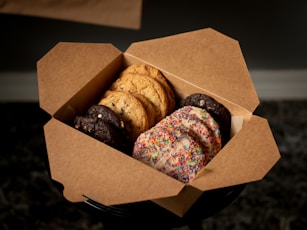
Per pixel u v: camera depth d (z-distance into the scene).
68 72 0.62
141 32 1.09
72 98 0.62
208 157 0.59
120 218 0.56
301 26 1.08
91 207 0.57
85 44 0.65
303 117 1.16
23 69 1.15
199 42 0.66
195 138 0.59
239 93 0.63
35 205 0.96
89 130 0.58
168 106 0.66
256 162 0.53
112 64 0.67
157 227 0.58
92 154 0.53
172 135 0.58
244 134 0.54
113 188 0.51
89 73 0.63
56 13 0.61
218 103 0.64
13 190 0.99
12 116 1.13
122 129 0.60
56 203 0.97
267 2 1.04
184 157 0.56
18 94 1.17
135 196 0.50
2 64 1.13
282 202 0.98
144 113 0.62
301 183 1.02
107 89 0.69
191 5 1.04
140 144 0.58
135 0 0.60
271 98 1.21
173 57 0.67
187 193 0.52
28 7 0.61
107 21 0.62
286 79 1.18
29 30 1.07
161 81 0.67
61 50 0.63
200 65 0.65
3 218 0.94
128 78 0.66
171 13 1.05
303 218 0.95
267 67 1.17
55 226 0.93
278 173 1.04
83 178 0.52
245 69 0.63
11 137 1.09
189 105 0.65
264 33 1.10
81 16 0.61
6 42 1.08
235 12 1.06
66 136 0.54
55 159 0.53
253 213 0.96
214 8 1.05
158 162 0.57
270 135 0.54
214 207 0.57
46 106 0.60
